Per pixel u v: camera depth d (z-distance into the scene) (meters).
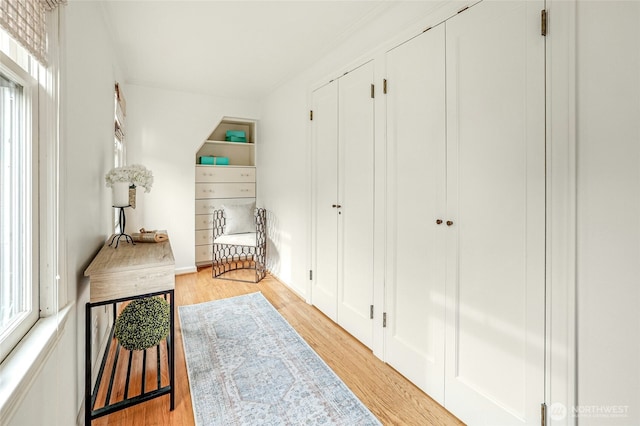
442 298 1.70
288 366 2.06
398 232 2.01
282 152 3.79
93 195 1.86
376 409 1.68
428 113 1.77
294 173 3.48
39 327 1.12
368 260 2.30
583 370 1.13
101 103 2.11
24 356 0.93
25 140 1.10
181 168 4.11
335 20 2.28
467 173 1.55
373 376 1.99
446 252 1.67
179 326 2.63
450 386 1.66
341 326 2.65
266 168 4.35
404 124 1.94
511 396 1.37
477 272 1.51
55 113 1.20
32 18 1.01
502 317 1.40
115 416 1.60
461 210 1.59
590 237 1.10
